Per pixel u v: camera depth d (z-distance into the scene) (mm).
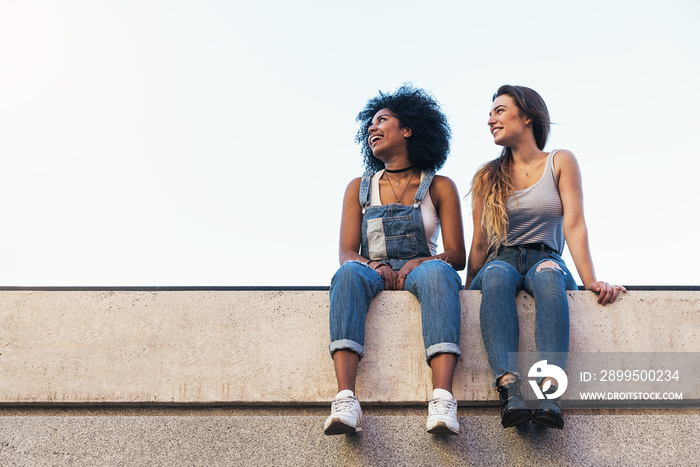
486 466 2598
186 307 2885
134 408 2803
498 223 3074
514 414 2463
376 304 2848
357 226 3305
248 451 2645
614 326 2850
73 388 2791
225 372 2799
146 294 2906
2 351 2838
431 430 2479
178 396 2775
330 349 2672
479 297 2865
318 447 2641
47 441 2684
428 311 2711
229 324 2855
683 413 2730
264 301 2883
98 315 2881
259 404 2773
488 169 3242
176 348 2832
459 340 2707
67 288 2930
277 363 2803
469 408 2766
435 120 3553
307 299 2881
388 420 2662
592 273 2969
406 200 3320
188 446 2660
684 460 2617
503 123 3236
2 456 2662
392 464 2607
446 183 3348
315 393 2760
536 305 2773
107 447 2670
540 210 3088
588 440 2643
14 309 2889
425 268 2814
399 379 2758
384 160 3500
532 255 3014
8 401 2781
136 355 2828
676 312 2865
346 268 2805
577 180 3131
